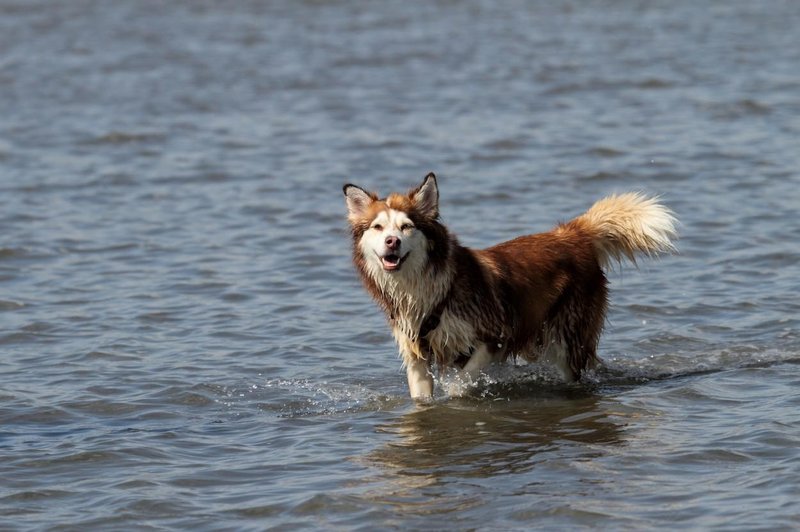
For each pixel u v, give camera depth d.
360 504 8.84
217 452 10.20
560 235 12.63
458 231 19.12
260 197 22.06
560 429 10.56
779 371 12.00
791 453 9.41
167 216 20.77
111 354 13.39
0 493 9.27
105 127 28.94
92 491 9.28
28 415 11.33
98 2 53.97
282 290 16.20
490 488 9.09
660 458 9.52
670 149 24.91
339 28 46.47
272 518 8.63
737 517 8.22
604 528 8.18
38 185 23.20
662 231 12.62
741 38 41.66
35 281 16.83
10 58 39.59
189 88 34.22
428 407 11.42
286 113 30.52
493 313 11.65
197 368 12.84
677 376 12.19
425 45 41.69
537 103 30.89
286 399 11.81
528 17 49.25
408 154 25.44
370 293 11.77
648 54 38.66
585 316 12.38
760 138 25.64
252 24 47.66
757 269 16.38
